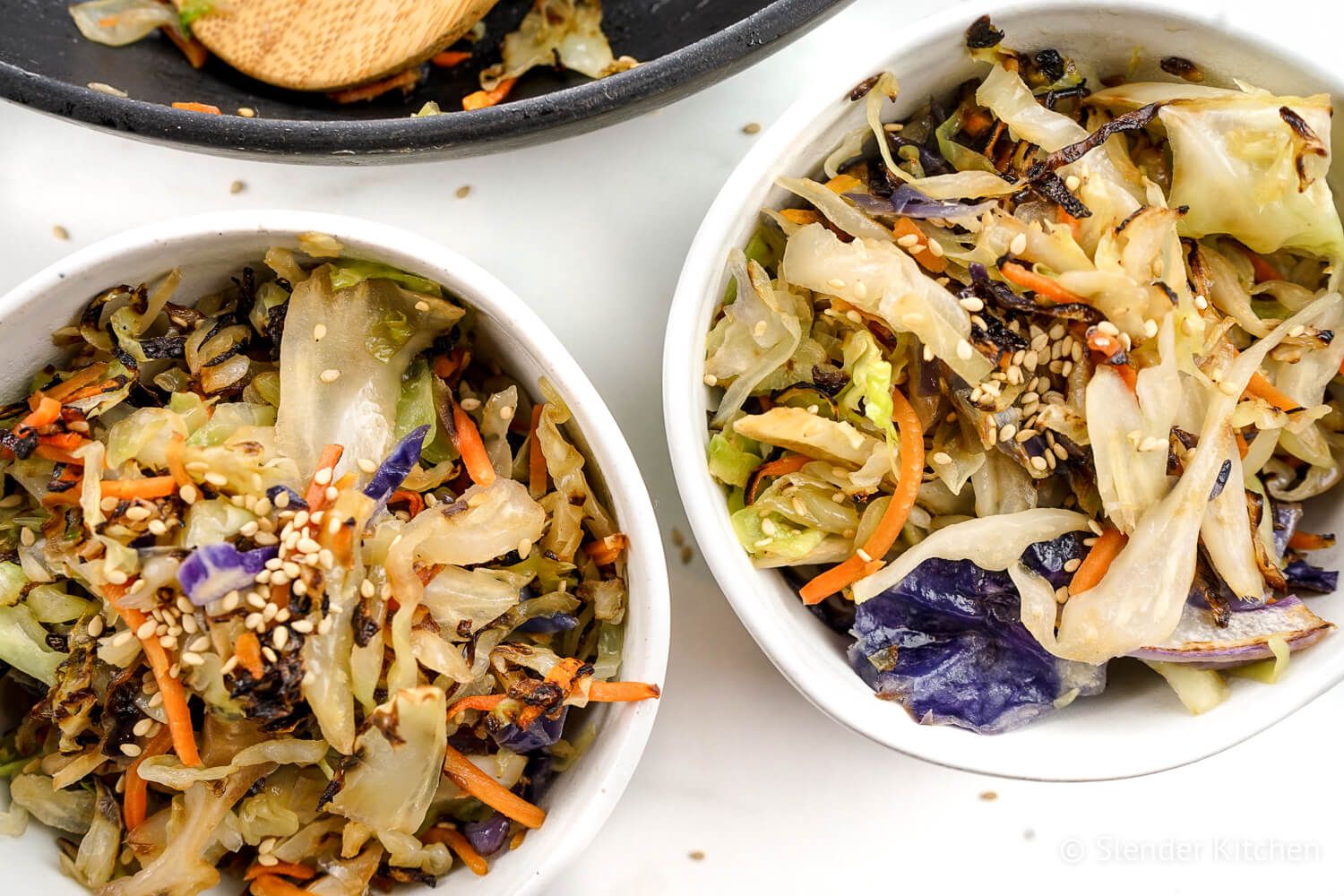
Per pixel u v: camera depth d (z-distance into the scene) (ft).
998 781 1.48
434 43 1.43
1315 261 1.31
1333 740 1.48
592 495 1.30
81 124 1.31
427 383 1.28
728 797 1.47
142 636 1.22
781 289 1.29
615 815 1.46
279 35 1.45
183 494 1.22
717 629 1.46
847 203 1.29
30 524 1.28
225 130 1.31
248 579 1.21
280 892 1.27
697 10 1.49
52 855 1.29
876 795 1.47
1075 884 1.48
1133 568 1.26
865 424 1.28
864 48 1.46
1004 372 1.27
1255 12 1.44
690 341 1.26
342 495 1.22
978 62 1.29
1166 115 1.27
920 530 1.30
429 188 1.46
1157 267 1.26
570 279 1.45
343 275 1.26
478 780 1.26
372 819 1.23
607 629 1.31
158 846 1.27
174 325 1.28
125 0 1.45
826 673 1.29
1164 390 1.25
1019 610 1.30
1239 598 1.28
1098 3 1.25
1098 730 1.30
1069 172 1.28
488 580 1.26
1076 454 1.28
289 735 1.24
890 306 1.26
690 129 1.46
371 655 1.22
